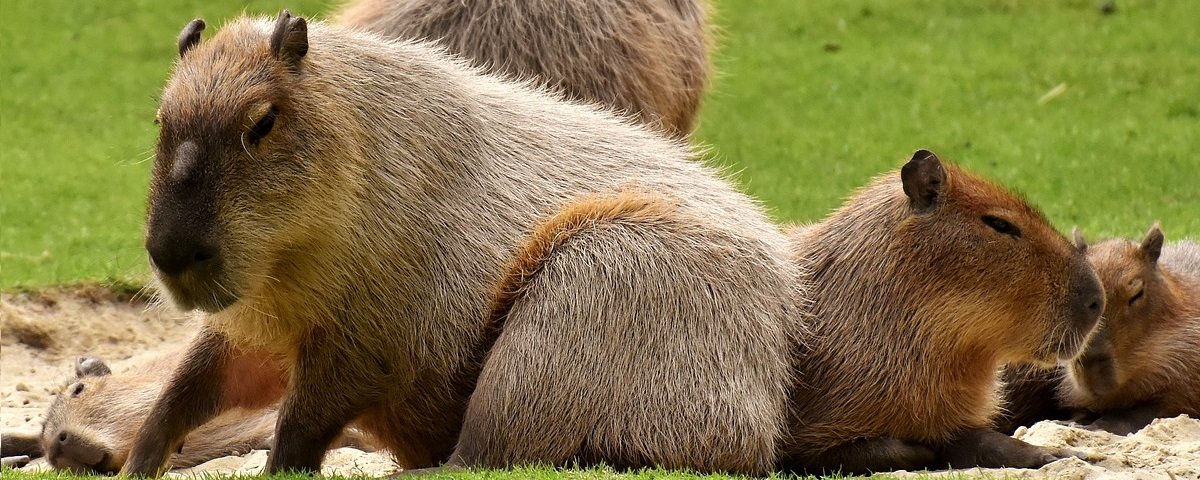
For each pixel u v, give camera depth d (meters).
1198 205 28.42
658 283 13.34
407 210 13.27
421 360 13.48
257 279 12.38
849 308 14.35
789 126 36.19
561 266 13.41
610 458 13.14
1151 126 34.84
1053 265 14.23
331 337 13.15
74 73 41.62
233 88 12.21
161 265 11.91
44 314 22.62
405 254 13.26
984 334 14.20
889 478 13.09
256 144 12.20
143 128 37.22
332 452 16.11
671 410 13.15
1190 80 38.25
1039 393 18.03
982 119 36.09
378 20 19.48
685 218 13.80
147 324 22.84
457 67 14.90
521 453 13.18
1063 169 31.61
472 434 13.27
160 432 14.12
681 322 13.32
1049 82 38.88
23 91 40.12
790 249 15.05
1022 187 30.34
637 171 14.80
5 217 29.86
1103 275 17.09
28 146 35.94
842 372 14.20
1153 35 42.09
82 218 29.92
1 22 45.72
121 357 21.91
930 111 36.94
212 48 12.72
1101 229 26.53
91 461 16.05
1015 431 16.47
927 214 14.27
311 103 12.56
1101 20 44.03
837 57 42.00
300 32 12.61
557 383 13.14
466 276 13.58
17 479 13.86
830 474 14.29
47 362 21.83
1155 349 17.39
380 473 15.14
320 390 13.30
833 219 15.04
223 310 12.42
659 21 20.48
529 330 13.27
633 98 19.61
